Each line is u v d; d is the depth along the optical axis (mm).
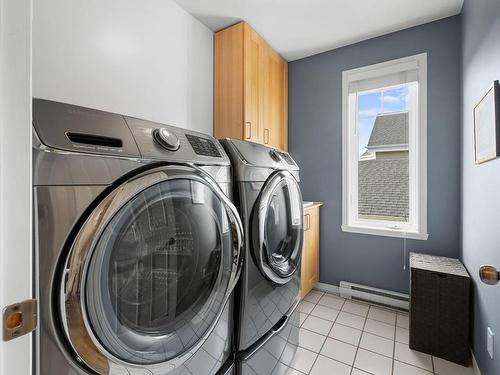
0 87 345
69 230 567
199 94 2135
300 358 1628
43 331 530
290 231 1507
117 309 654
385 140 2410
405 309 2191
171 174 761
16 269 368
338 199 2580
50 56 1292
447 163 2074
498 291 1183
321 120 2656
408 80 2229
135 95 1673
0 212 349
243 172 1123
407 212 2314
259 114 2314
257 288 1161
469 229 1686
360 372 1513
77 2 1389
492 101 1187
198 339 869
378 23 2148
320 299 2443
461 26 1951
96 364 595
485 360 1352
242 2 1908
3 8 350
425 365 1574
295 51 2604
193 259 890
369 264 2424
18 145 368
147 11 1734
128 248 686
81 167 596
